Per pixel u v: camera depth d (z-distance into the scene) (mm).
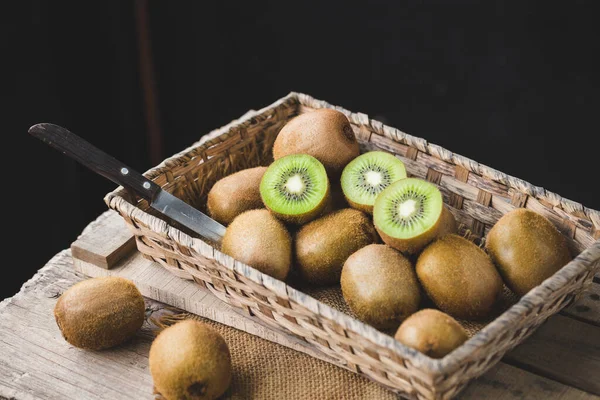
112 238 958
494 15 1377
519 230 865
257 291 837
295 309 818
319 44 1498
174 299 917
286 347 882
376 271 849
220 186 957
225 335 896
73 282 953
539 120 1429
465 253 851
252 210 917
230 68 1542
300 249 898
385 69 1488
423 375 764
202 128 1594
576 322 893
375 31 1454
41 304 928
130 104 1428
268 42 1512
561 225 906
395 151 989
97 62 1330
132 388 855
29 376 865
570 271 815
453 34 1409
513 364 862
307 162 921
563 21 1348
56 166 1326
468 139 1496
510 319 779
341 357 838
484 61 1415
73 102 1334
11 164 1296
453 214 970
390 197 877
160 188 929
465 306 848
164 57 1484
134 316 872
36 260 1370
